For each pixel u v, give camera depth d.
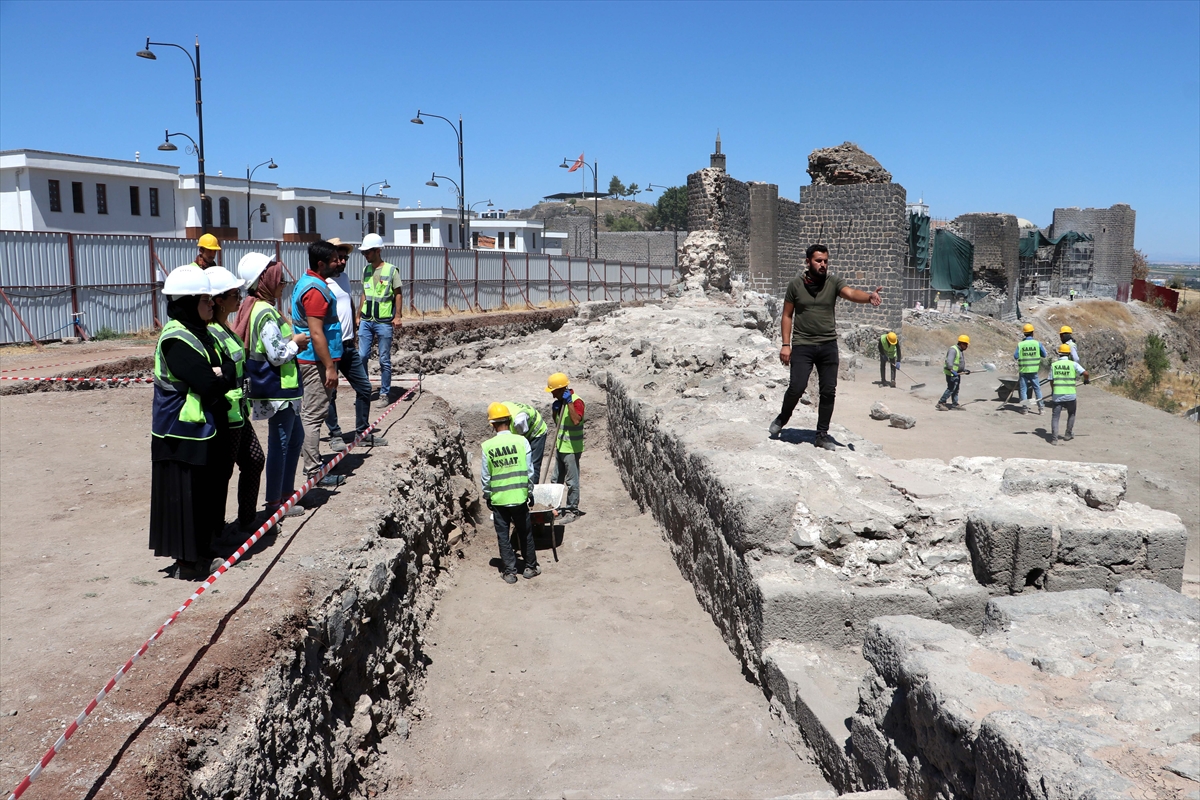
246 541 5.03
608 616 7.22
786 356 7.61
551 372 15.97
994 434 16.50
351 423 9.10
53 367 12.12
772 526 5.88
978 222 51.66
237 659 3.77
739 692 5.78
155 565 5.17
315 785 3.93
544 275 33.12
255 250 19.69
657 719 5.49
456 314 25.77
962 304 45.88
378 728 4.96
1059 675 3.60
